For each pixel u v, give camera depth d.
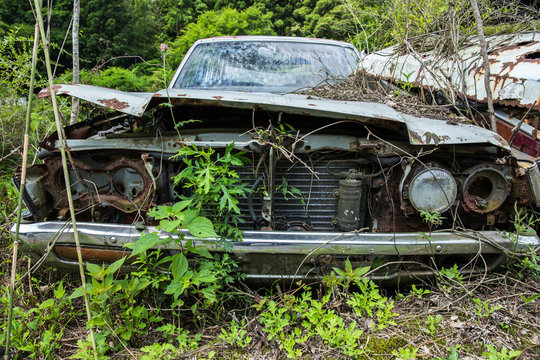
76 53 3.96
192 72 3.34
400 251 1.92
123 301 1.94
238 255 1.91
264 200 2.03
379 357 1.68
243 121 2.29
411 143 1.85
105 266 1.99
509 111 2.50
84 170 2.08
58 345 1.81
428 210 1.96
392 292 2.27
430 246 1.93
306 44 3.69
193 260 1.94
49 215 2.16
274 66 3.37
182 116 2.29
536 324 1.86
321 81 3.13
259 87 3.15
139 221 2.03
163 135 2.05
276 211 2.24
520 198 2.00
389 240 1.93
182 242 1.90
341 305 2.00
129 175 2.06
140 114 1.87
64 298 2.03
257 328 1.85
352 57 3.66
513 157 1.94
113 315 1.95
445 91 2.80
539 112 2.22
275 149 2.00
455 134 1.93
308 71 3.35
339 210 2.10
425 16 3.58
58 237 1.94
